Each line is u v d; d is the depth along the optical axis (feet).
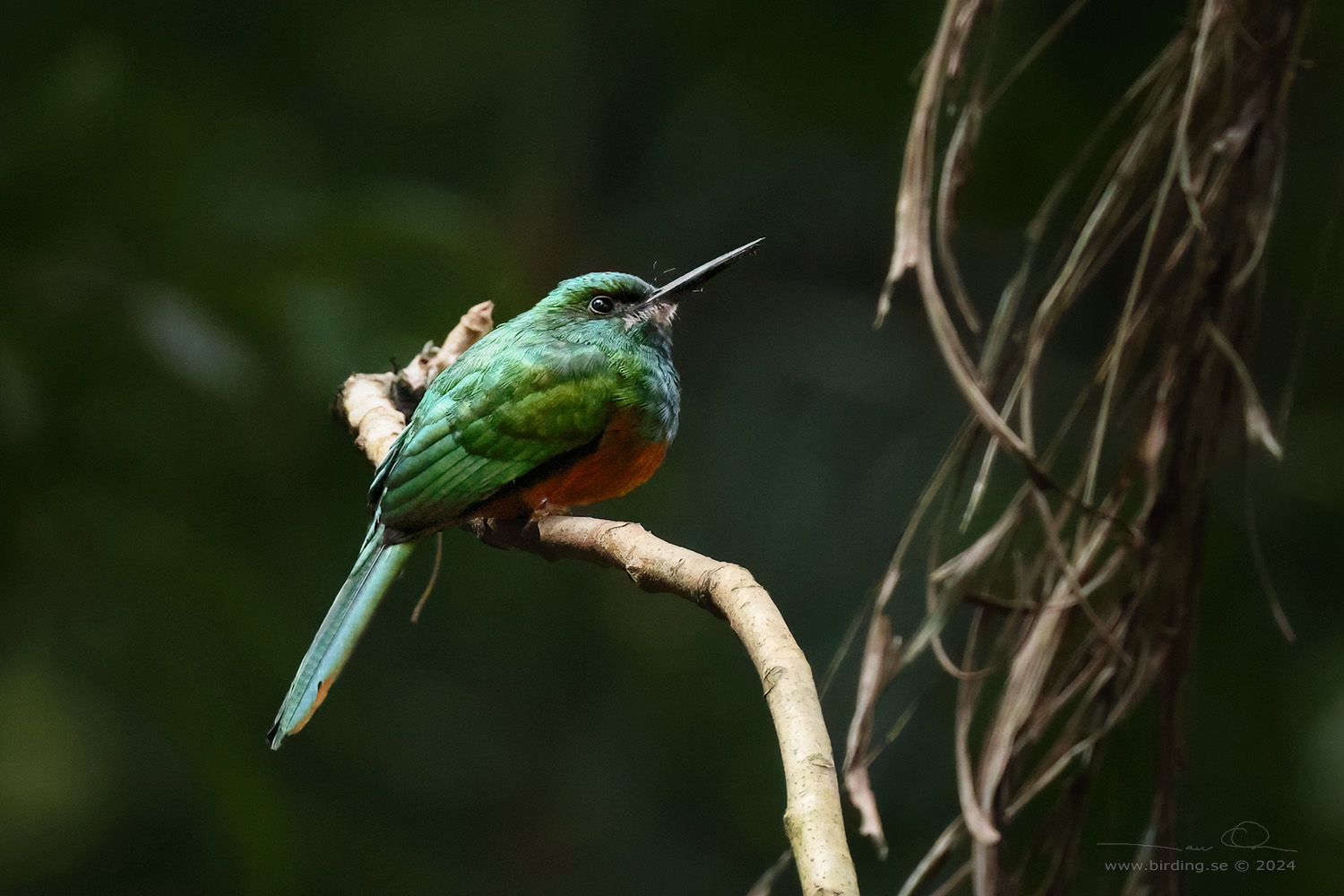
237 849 32.09
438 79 49.16
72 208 33.88
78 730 41.96
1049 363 34.60
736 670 39.70
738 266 43.68
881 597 16.70
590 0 46.93
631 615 42.09
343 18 47.67
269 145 43.39
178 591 32.35
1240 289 17.08
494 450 21.50
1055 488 15.55
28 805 41.32
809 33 40.50
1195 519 17.19
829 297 42.93
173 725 32.22
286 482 36.11
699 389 42.47
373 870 37.78
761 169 44.42
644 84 46.37
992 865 16.61
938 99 16.43
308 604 35.99
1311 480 30.91
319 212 36.91
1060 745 17.48
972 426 16.94
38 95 35.63
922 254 15.85
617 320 23.65
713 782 38.47
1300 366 31.09
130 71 37.73
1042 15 35.73
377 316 35.06
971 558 16.83
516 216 46.16
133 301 33.17
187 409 34.27
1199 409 17.19
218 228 35.65
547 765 41.01
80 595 32.53
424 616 42.86
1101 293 34.76
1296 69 17.33
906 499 37.86
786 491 39.65
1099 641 17.29
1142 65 34.68
